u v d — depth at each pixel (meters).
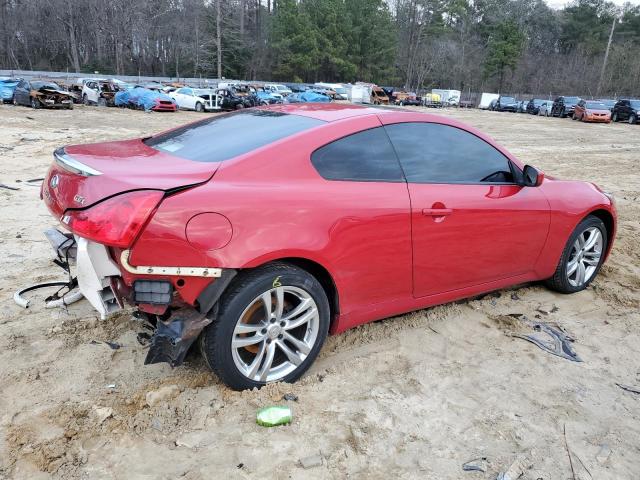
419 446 2.64
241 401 2.84
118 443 2.54
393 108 3.69
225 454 2.50
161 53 75.38
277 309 2.87
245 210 2.66
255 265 2.68
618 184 11.19
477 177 3.72
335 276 3.03
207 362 2.81
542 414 2.96
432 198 3.37
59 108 24.73
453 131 3.68
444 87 89.25
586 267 4.73
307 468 2.45
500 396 3.10
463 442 2.69
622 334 3.98
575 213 4.30
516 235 3.90
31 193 7.41
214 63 73.88
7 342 3.33
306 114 3.38
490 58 85.69
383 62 81.62
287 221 2.78
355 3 77.44
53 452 2.45
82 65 70.94
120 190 2.49
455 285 3.72
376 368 3.30
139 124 20.45
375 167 3.22
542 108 45.47
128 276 2.52
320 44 74.19
